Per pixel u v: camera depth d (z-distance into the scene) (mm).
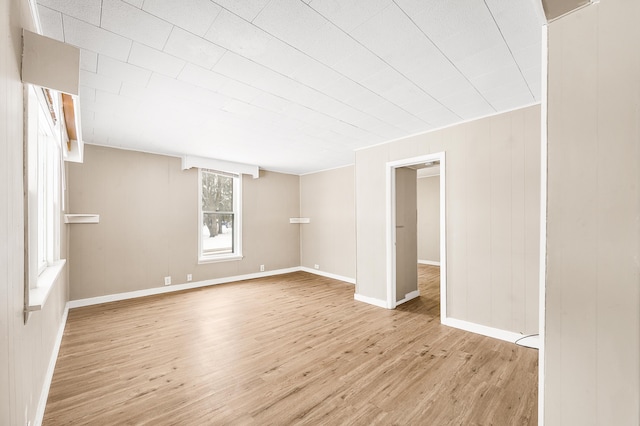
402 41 1728
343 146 4191
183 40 1691
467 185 3096
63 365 2328
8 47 988
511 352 2555
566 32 920
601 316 837
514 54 1869
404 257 4273
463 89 2373
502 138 2854
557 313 940
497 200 2887
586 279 871
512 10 1462
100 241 4031
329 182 6047
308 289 4938
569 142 914
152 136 3662
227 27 1582
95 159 4016
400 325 3246
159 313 3633
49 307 2172
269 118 3006
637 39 772
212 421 1689
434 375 2188
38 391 1700
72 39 1662
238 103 2613
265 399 1900
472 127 3066
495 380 2113
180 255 4820
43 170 2178
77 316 3488
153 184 4535
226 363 2377
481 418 1716
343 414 1757
